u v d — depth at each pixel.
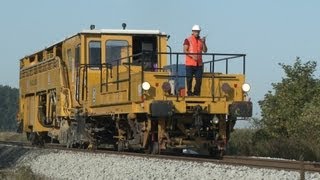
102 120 27.61
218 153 24.11
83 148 28.92
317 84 36.38
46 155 27.19
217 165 17.91
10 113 152.88
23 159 28.72
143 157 21.09
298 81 36.22
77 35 28.88
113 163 21.14
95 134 27.88
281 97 35.69
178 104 22.98
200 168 17.83
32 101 38.28
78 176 21.72
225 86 23.73
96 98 27.11
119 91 24.70
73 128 29.52
